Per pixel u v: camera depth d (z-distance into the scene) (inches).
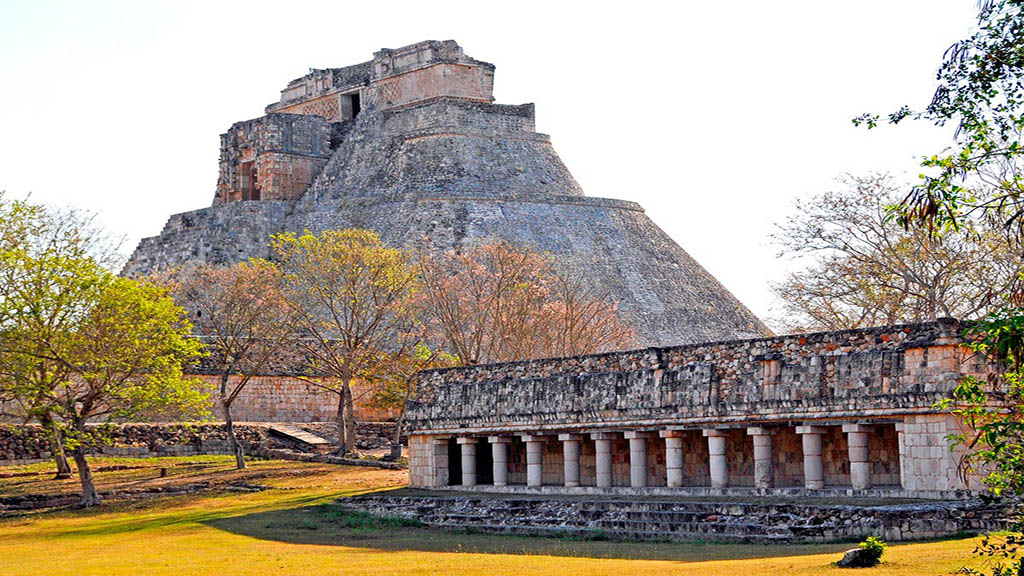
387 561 1412.4
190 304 3789.4
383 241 5054.1
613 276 4886.8
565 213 5270.7
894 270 2453.2
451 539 1678.2
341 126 5792.3
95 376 2412.6
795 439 1713.8
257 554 1565.0
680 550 1398.9
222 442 3294.8
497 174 5428.2
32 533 2042.3
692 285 5088.6
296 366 3666.3
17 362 2379.4
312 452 3270.2
